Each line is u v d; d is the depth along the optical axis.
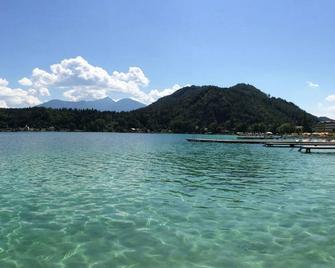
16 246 10.20
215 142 79.38
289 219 13.06
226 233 11.43
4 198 16.50
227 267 8.82
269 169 28.02
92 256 9.50
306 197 16.97
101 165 29.98
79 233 11.38
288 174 25.12
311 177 23.61
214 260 9.26
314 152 47.84
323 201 16.08
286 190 18.83
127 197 16.92
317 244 10.40
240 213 13.94
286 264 9.00
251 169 27.97
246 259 9.32
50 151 46.69
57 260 9.23
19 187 19.31
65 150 49.09
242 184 20.77
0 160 33.53
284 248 10.09
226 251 9.87
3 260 9.22
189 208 14.75
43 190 18.52
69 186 19.75
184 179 22.53
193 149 53.97
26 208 14.62
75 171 25.94
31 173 24.62
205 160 35.50
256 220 12.95
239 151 49.53
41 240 10.70
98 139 100.19
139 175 24.14
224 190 18.83
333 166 30.27
